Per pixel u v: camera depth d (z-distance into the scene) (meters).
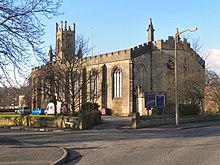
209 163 11.25
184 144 17.64
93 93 51.09
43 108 64.56
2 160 12.22
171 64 61.03
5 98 41.03
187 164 11.12
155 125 34.00
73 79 38.59
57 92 39.62
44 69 37.81
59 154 13.72
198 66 49.84
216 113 49.41
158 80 61.28
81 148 16.77
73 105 37.69
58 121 34.75
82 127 31.47
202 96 46.84
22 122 39.03
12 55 17.84
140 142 19.09
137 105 55.38
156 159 12.39
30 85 40.31
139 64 60.34
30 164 11.34
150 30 66.06
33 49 18.38
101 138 22.17
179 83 44.88
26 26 17.80
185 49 49.06
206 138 20.98
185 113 40.66
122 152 14.79
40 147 16.34
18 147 16.41
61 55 45.72
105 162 12.05
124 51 59.91
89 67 61.19
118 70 60.81
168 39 62.16
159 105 36.31
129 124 35.53
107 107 61.69
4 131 30.70
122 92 59.66
